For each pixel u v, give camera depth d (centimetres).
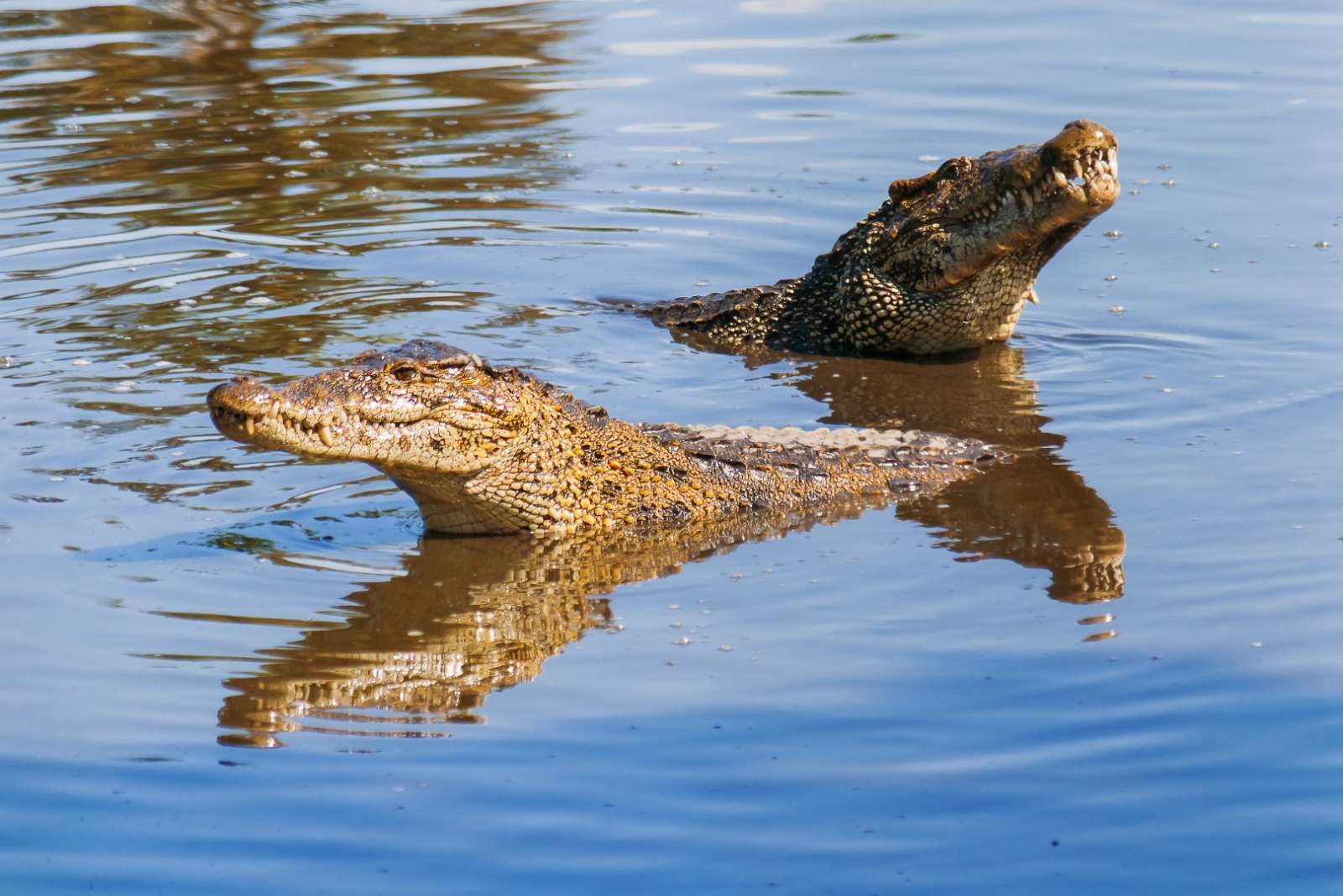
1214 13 6347
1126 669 2048
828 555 2541
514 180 4803
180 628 2244
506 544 2620
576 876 1619
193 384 3303
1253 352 3478
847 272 3806
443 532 2667
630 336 3766
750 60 5919
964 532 2622
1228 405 3177
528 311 3894
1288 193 4472
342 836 1698
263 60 5888
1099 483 2808
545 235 4419
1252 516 2591
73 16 6356
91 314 3731
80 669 2108
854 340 3800
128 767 1850
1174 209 4412
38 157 4856
